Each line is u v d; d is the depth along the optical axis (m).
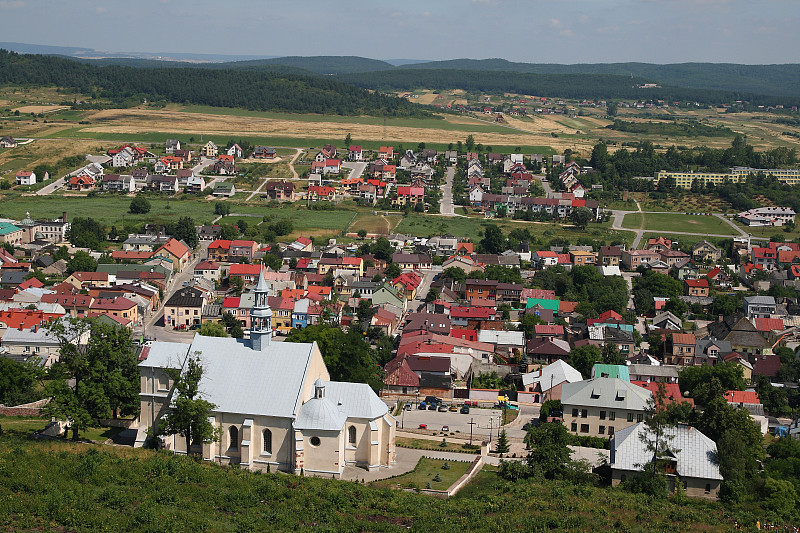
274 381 127.69
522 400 185.88
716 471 131.38
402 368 188.25
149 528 93.56
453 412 177.12
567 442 140.12
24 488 101.31
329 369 169.25
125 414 149.50
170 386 133.00
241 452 125.19
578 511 115.75
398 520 106.56
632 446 134.75
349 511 107.81
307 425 123.75
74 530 92.06
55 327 139.88
